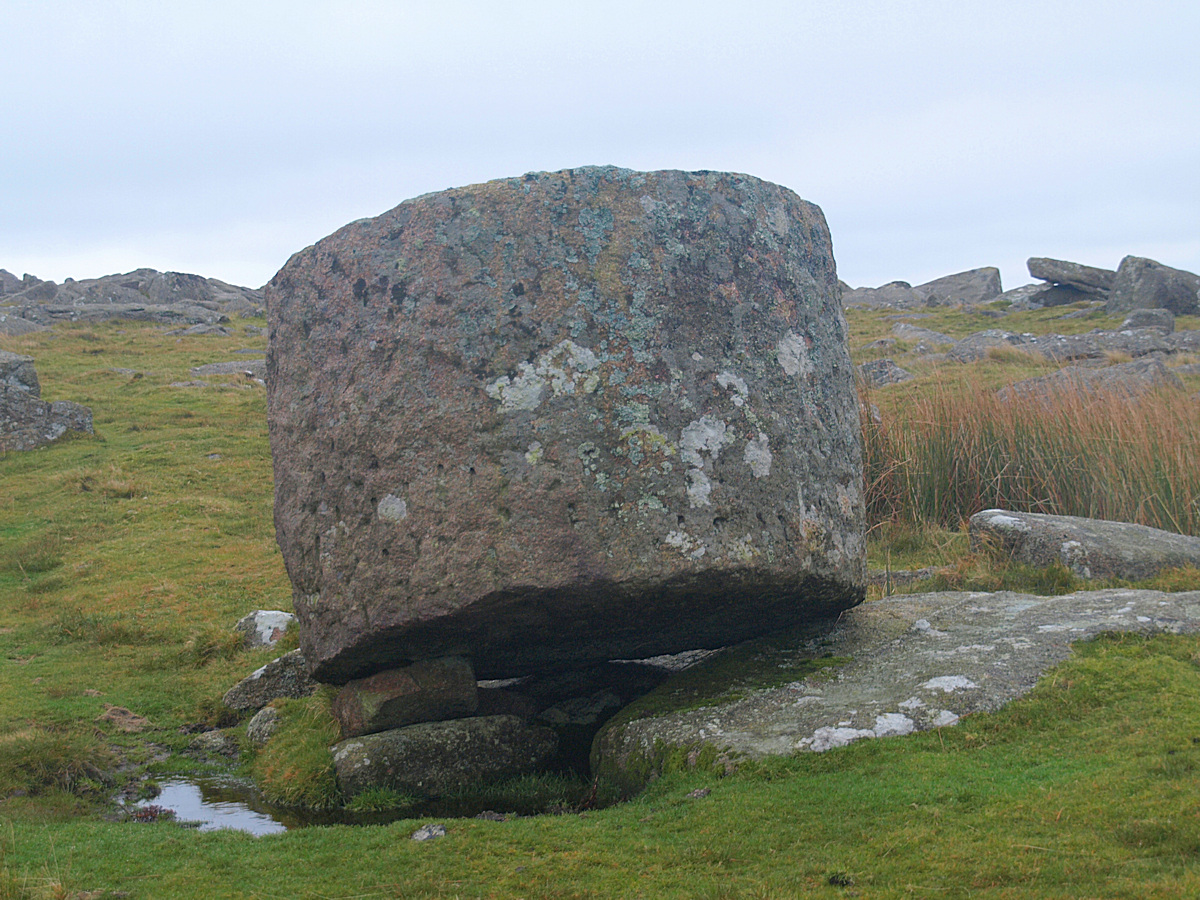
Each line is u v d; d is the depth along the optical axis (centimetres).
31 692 685
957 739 379
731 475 456
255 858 353
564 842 347
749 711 443
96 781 512
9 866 348
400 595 450
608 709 565
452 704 500
